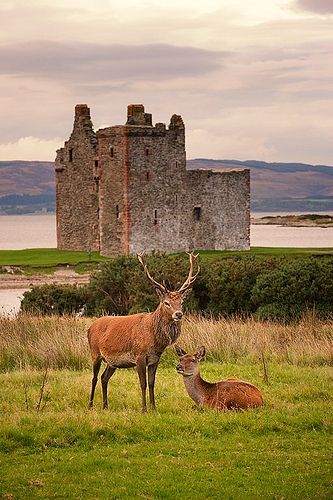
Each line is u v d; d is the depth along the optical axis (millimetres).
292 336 53094
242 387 32906
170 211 192250
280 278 73938
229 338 49719
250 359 46688
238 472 25734
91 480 24969
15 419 30047
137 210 185000
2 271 174500
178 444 28266
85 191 196875
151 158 187500
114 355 33438
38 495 23875
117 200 185125
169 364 45938
